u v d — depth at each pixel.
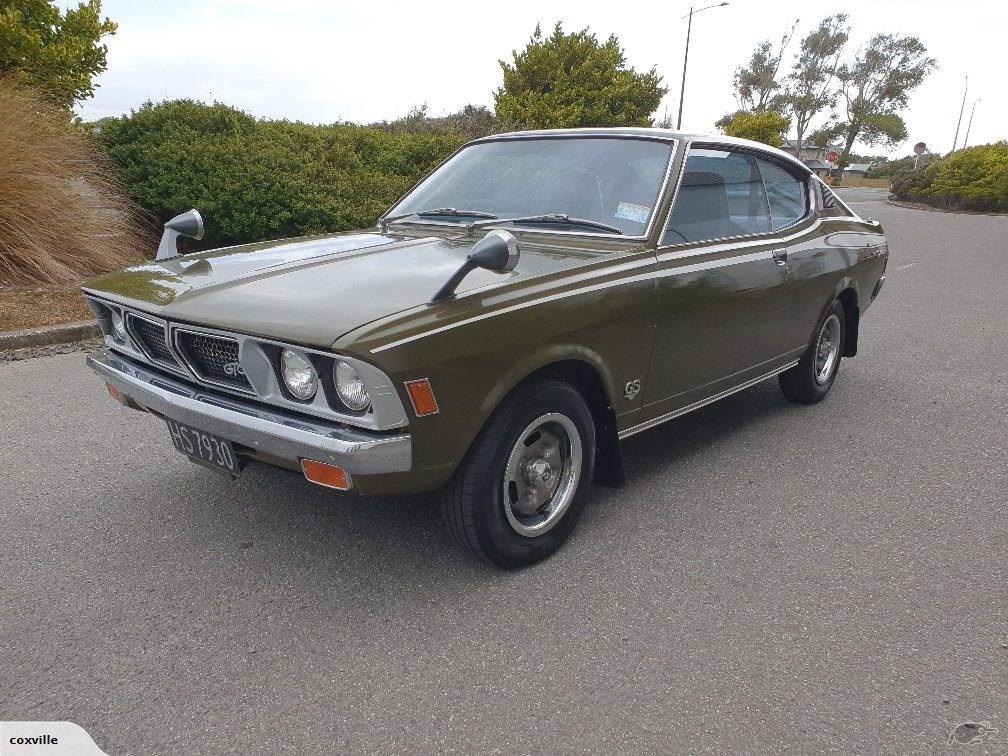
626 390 3.35
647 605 2.87
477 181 4.02
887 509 3.67
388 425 2.48
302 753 2.15
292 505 3.60
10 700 2.34
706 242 3.74
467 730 2.24
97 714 2.29
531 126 17.91
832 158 39.88
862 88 76.75
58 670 2.48
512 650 2.60
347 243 3.55
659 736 2.22
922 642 2.66
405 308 2.57
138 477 3.88
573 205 3.62
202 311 2.74
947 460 4.27
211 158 8.83
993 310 8.45
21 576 3.00
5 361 5.70
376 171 10.88
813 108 72.69
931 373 6.02
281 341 2.51
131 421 4.61
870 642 2.66
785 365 4.64
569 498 3.19
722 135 4.10
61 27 10.24
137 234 8.90
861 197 39.12
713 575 3.08
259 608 2.82
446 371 2.57
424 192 4.23
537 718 2.29
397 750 2.17
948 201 30.09
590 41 19.41
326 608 2.82
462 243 3.48
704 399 3.95
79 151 8.57
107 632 2.68
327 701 2.36
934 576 3.09
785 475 4.05
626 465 4.18
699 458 4.27
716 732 2.24
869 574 3.10
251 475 3.92
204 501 3.63
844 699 2.38
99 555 3.16
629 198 3.58
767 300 4.13
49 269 7.44
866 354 6.62
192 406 2.81
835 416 4.99
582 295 3.04
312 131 10.95
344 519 3.48
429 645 2.62
